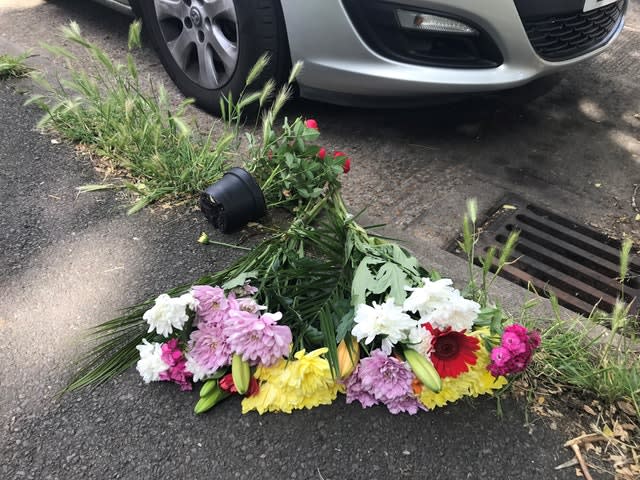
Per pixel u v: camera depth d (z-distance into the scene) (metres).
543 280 1.92
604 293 1.87
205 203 1.95
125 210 2.06
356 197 2.23
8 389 1.45
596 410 1.40
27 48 3.22
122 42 3.43
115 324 1.54
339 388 1.39
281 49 2.40
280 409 1.38
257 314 1.42
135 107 2.29
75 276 1.78
